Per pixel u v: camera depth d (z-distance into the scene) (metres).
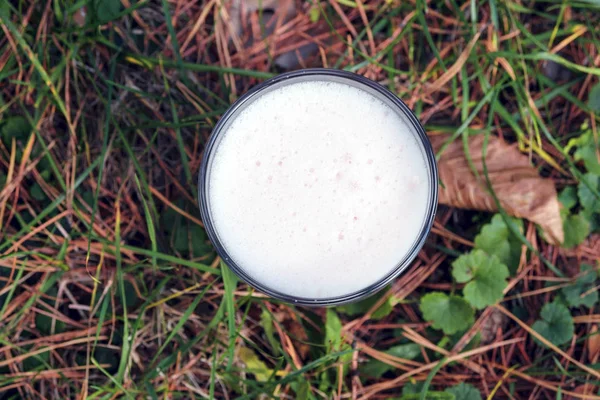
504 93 0.40
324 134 0.33
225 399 0.39
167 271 0.39
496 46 0.39
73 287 0.39
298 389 0.37
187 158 0.39
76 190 0.39
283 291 0.33
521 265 0.39
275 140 0.33
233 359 0.39
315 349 0.39
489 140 0.39
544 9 0.40
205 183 0.33
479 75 0.39
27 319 0.38
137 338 0.38
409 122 0.33
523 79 0.39
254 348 0.39
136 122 0.39
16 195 0.38
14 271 0.38
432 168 0.32
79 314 0.39
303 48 0.40
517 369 0.39
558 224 0.38
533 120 0.39
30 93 0.39
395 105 0.33
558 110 0.40
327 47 0.40
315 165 0.33
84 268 0.39
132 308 0.39
